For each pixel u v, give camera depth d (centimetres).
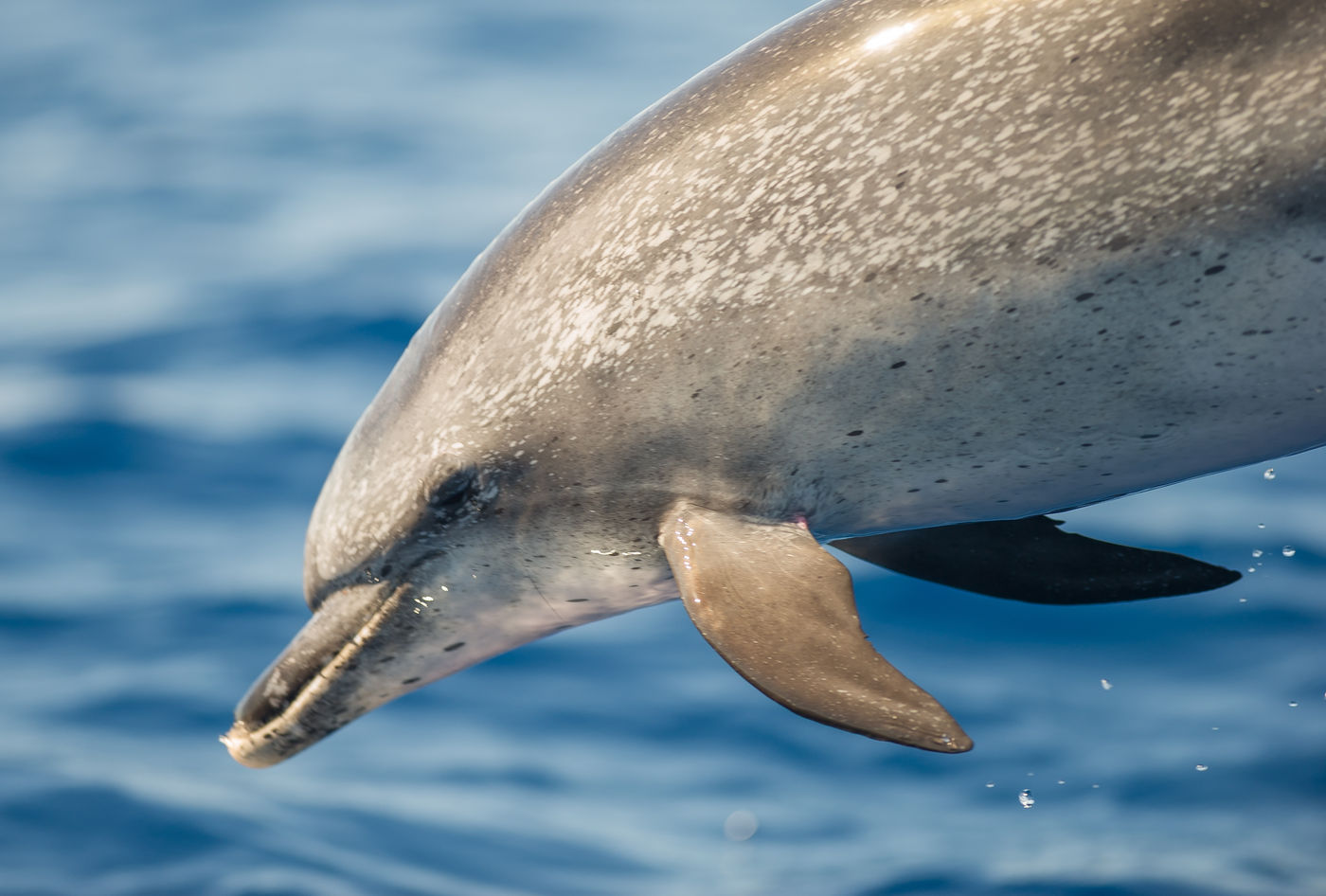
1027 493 1905
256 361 4934
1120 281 1686
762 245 1798
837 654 1642
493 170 6719
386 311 5247
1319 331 1677
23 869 2584
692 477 1869
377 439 2055
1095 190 1675
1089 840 2570
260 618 3516
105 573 3734
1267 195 1625
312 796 2867
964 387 1770
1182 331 1698
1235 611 3219
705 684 3238
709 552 1798
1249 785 2655
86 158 7031
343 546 2072
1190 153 1647
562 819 2811
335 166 6850
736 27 8906
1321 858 2439
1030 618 3322
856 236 1758
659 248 1848
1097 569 2112
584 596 2014
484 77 8138
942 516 1959
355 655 2086
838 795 2828
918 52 1772
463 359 1978
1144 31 1675
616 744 3055
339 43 8812
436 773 2970
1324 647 3052
